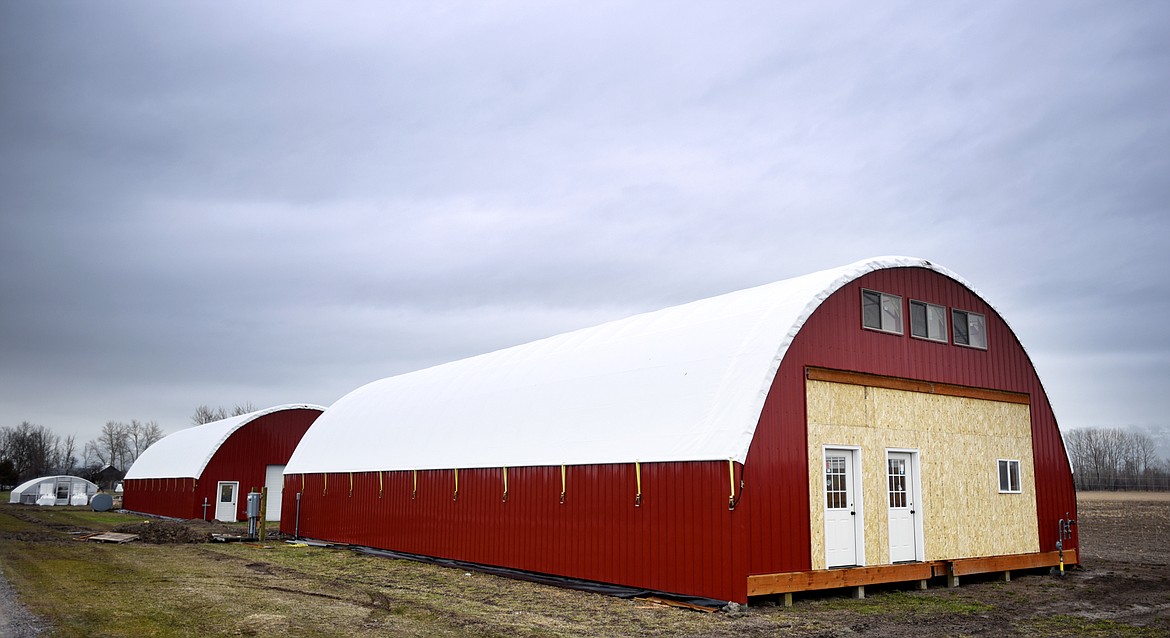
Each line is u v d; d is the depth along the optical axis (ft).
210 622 39.65
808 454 51.29
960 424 62.18
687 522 49.67
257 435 137.59
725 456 47.65
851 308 55.98
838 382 53.98
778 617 44.52
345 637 37.47
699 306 63.98
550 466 61.31
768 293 57.52
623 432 56.13
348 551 85.25
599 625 42.24
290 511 104.83
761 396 48.93
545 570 60.49
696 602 48.47
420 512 77.20
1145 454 461.37
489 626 41.32
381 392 102.68
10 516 131.75
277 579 58.08
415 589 55.21
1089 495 249.75
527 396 69.82
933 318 62.03
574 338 75.20
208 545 87.97
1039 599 52.03
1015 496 65.36
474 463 70.13
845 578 50.96
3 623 37.37
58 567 59.31
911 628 41.91
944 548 58.54
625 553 53.78
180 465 140.36
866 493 54.39
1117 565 71.77
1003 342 67.67
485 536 67.62
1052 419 70.64
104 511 161.07
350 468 91.45
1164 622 44.45
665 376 56.59
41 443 440.86
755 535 47.19
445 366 97.14
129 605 43.45
